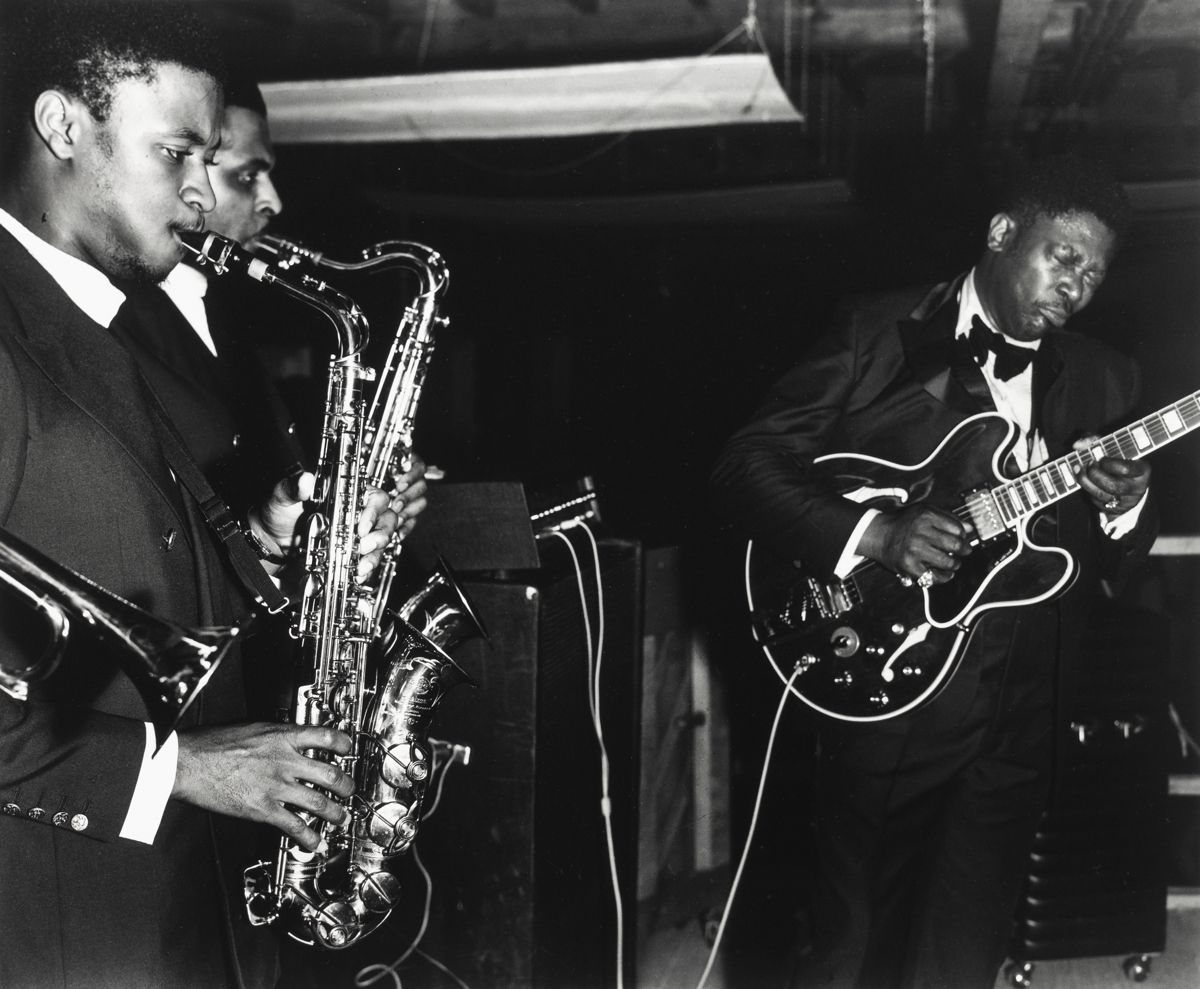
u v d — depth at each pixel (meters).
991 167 6.73
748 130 6.89
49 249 1.47
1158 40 5.55
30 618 1.37
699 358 6.93
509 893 2.33
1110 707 3.05
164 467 1.50
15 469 1.34
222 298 2.41
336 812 1.50
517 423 6.73
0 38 1.45
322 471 1.94
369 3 5.22
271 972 1.73
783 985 3.02
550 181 6.87
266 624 1.98
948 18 5.68
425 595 2.17
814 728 2.47
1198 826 3.54
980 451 2.41
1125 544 2.48
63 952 1.38
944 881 2.40
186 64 1.46
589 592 2.53
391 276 5.06
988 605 2.35
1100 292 6.00
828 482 2.47
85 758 1.34
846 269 6.95
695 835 3.60
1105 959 3.29
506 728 2.31
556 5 5.29
